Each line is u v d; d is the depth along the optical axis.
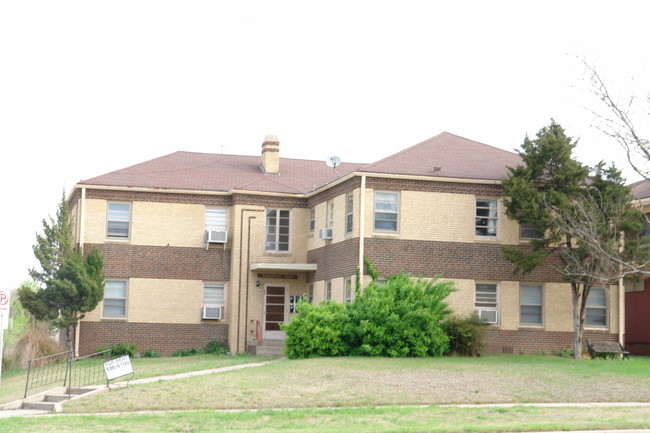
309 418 18.48
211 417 18.61
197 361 32.28
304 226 39.34
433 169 33.66
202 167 42.12
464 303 33.22
